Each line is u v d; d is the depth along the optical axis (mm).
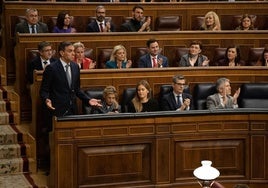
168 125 15156
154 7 23766
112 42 20500
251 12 24672
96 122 14695
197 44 20016
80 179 14719
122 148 14945
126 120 14883
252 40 21703
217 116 15430
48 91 16219
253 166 15656
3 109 18859
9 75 20859
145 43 20797
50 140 15023
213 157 15508
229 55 20438
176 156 15297
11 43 21188
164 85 17641
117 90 17625
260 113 15516
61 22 21188
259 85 18031
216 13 24391
